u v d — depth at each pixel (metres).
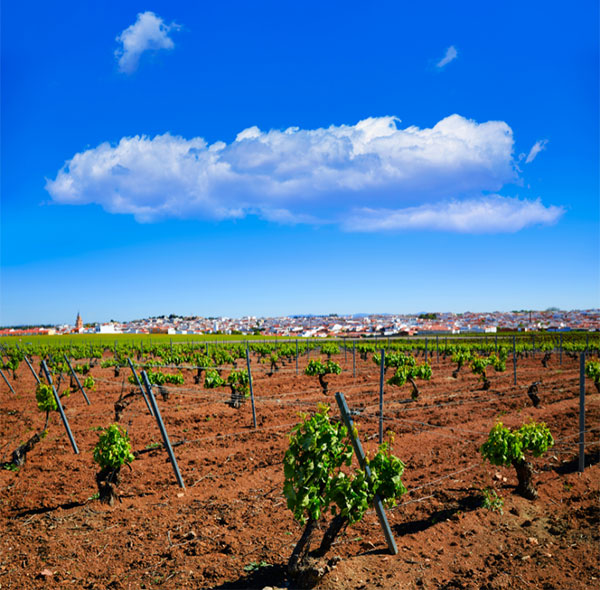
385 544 5.30
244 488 7.10
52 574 4.63
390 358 19.62
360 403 14.75
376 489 4.87
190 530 5.64
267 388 18.55
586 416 12.06
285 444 9.62
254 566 4.73
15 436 10.92
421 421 11.52
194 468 8.21
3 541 5.40
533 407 13.48
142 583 4.45
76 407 14.61
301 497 4.36
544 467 8.12
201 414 13.15
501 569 4.84
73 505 6.57
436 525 5.83
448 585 4.48
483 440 9.60
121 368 27.08
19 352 30.22
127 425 11.83
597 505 6.63
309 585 4.29
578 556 5.15
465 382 19.52
